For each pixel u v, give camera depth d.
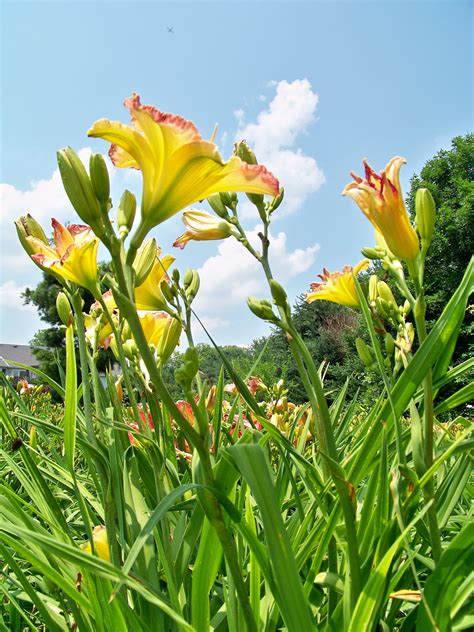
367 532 1.12
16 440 1.30
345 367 19.12
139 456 1.65
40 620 1.74
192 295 1.52
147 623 1.17
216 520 0.86
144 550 1.26
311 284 1.71
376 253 1.33
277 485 1.68
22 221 1.32
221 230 1.36
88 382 1.35
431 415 1.08
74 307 1.35
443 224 20.39
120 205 1.10
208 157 0.87
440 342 1.01
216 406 1.45
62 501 2.49
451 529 1.74
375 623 0.99
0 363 26.34
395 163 1.12
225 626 1.31
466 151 23.44
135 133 0.87
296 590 0.79
